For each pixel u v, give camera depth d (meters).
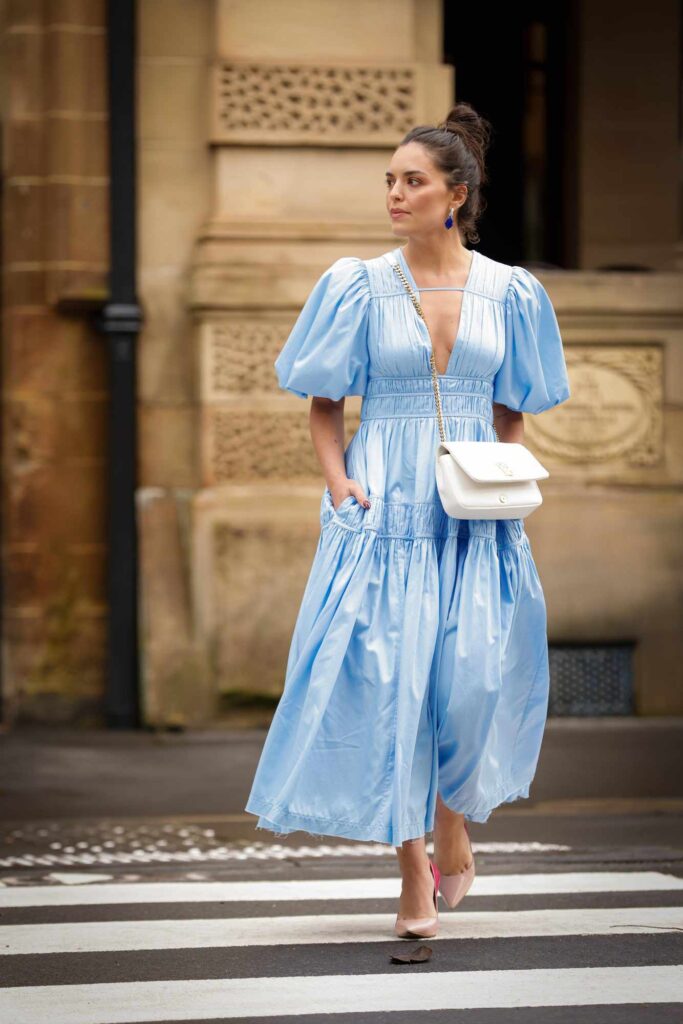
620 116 18.52
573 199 18.62
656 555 17.25
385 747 7.80
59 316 16.94
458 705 7.84
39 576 16.97
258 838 11.54
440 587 7.98
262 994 7.21
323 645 7.87
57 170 16.66
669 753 15.33
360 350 8.16
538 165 18.89
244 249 16.56
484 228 18.80
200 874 10.27
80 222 16.69
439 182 8.06
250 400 16.62
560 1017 6.88
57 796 13.13
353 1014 6.91
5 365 17.16
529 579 8.29
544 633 8.41
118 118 16.48
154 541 16.62
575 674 17.28
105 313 16.52
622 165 18.53
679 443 17.39
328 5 16.72
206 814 12.45
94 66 16.70
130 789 13.45
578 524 17.11
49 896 9.53
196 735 16.25
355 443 8.25
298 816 7.81
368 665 7.84
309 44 16.70
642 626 17.23
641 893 9.55
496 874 10.20
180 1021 6.82
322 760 7.84
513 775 8.47
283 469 16.69
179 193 16.77
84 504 17.00
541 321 8.53
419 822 7.87
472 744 7.88
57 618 16.98
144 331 16.78
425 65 16.84
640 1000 7.14
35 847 11.19
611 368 17.28
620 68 18.50
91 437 17.00
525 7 18.83
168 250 16.78
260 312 16.56
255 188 16.66
